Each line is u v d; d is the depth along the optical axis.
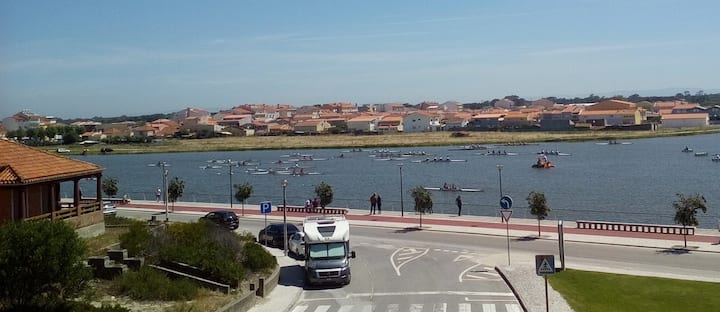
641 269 35.38
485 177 126.19
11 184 36.41
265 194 106.75
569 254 40.50
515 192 99.81
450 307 28.97
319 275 33.97
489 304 29.33
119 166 182.38
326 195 66.06
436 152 199.75
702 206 41.16
